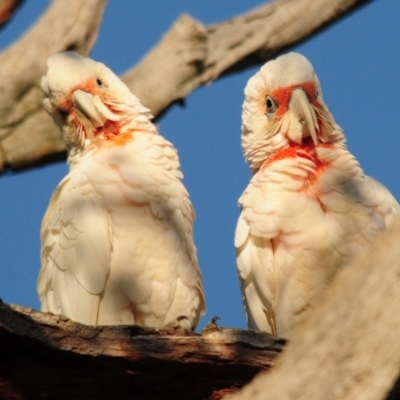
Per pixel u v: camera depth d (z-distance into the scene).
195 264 12.88
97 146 13.51
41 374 9.12
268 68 13.77
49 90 13.82
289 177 12.72
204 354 9.31
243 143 14.02
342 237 12.28
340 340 6.90
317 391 6.86
